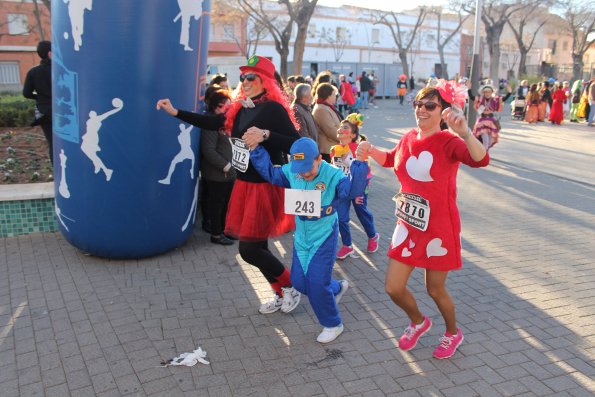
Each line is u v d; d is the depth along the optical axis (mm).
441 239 3059
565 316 4035
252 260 3854
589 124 18484
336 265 5102
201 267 4938
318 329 3818
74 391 3037
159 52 4461
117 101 4438
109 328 3764
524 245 5707
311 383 3148
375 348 3561
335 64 37312
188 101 4816
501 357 3449
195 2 4680
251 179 3756
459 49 56781
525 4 42719
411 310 3396
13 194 5551
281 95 3799
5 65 29594
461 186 8680
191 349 3506
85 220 4750
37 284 4480
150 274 4738
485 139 10508
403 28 51594
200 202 6793
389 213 7020
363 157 3268
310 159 3256
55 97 4727
